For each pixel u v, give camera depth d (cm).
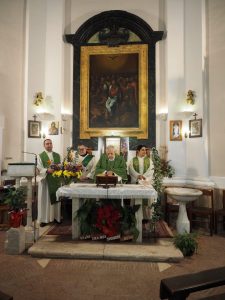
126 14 677
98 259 375
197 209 522
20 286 299
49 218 530
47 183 532
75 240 434
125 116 673
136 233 425
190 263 367
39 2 682
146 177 546
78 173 450
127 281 312
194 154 611
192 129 615
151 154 589
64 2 705
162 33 667
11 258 379
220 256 394
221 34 579
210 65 594
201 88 601
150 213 526
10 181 602
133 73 677
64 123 686
